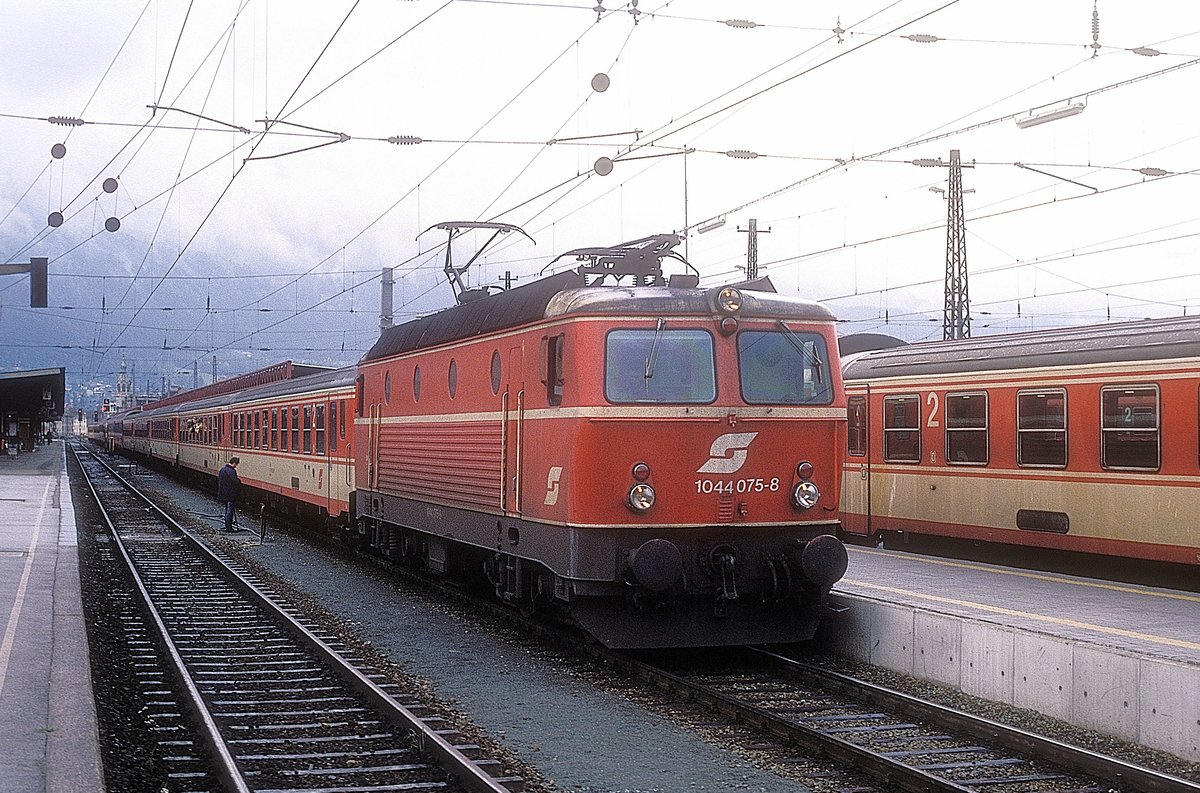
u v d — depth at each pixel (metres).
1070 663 9.67
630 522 11.56
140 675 11.93
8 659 10.97
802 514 12.08
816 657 12.77
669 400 11.72
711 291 12.04
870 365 21.28
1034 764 8.61
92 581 19.20
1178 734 8.70
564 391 11.94
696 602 12.08
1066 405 16.89
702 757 8.84
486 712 10.28
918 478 19.81
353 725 9.86
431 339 16.36
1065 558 18.44
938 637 11.21
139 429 75.75
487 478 14.09
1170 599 13.51
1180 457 15.23
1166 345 15.54
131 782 8.17
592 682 11.54
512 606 15.11
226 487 28.16
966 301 26.95
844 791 8.03
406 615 15.63
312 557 22.89
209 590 18.25
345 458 23.41
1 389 60.78
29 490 40.19
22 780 7.17
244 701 10.76
